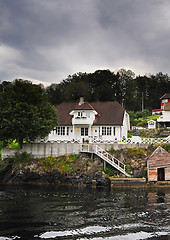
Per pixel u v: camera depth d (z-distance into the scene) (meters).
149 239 14.73
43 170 35.38
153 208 21.00
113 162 33.62
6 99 35.78
